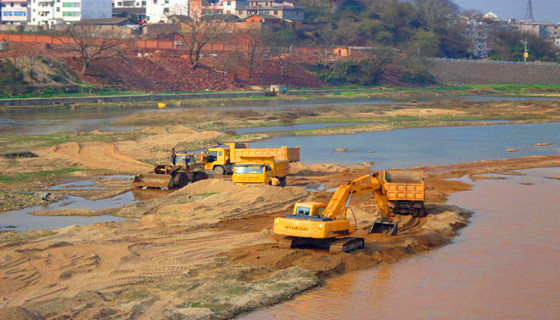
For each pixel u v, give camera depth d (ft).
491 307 74.54
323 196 143.95
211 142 248.52
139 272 83.25
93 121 324.39
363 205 136.56
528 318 71.26
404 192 123.44
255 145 246.06
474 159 218.18
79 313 67.21
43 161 193.36
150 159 205.57
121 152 217.77
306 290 78.74
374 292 79.15
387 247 98.84
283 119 348.59
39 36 561.02
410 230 113.70
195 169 167.22
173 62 580.30
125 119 335.67
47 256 88.79
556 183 168.96
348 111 401.29
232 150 178.40
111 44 549.95
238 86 573.33
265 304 73.05
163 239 101.45
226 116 356.18
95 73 508.53
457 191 157.07
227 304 71.15
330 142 259.39
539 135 290.35
